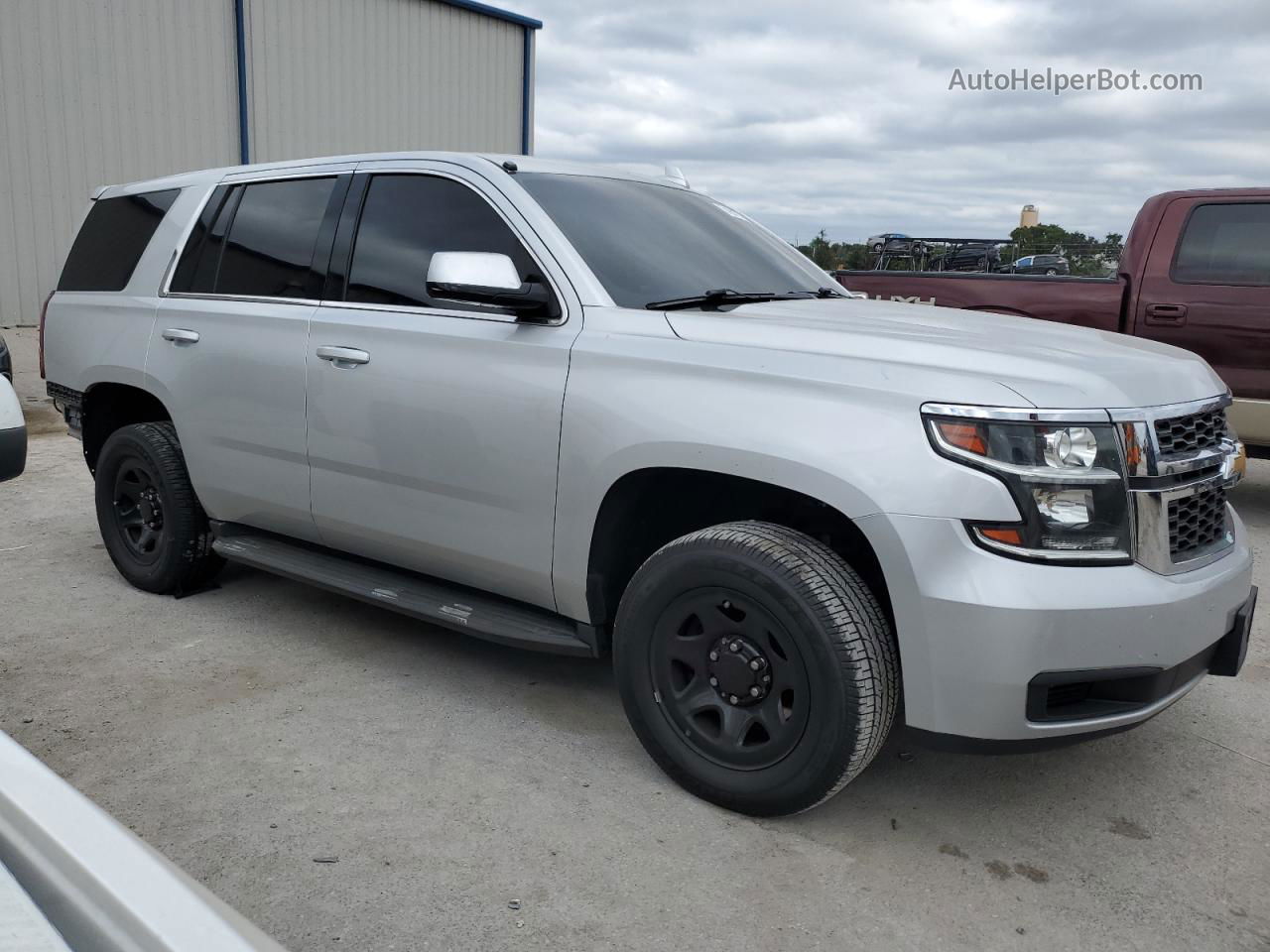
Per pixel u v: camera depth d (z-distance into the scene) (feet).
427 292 11.03
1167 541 8.41
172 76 45.01
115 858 2.90
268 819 8.96
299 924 7.52
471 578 11.23
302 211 12.91
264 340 12.62
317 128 50.31
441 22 54.90
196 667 12.43
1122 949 7.56
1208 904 8.15
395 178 12.03
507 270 10.00
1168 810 9.63
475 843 8.68
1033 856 8.79
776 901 7.99
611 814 9.21
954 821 9.33
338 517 12.17
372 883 8.06
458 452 10.70
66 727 10.72
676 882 8.20
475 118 57.77
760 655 8.91
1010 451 7.95
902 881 8.35
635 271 10.73
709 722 9.41
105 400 15.66
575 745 10.62
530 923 7.62
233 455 13.21
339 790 9.51
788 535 8.85
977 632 7.86
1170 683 8.43
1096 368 8.61
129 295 14.80
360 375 11.53
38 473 23.17
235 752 10.24
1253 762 10.66
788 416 8.61
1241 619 9.08
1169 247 21.58
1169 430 8.70
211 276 13.78
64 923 2.67
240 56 46.88
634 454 9.33
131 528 15.35
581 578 10.03
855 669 8.25
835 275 25.21
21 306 42.32
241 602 14.90
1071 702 8.38
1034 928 7.78
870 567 9.52
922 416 8.13
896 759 10.57
